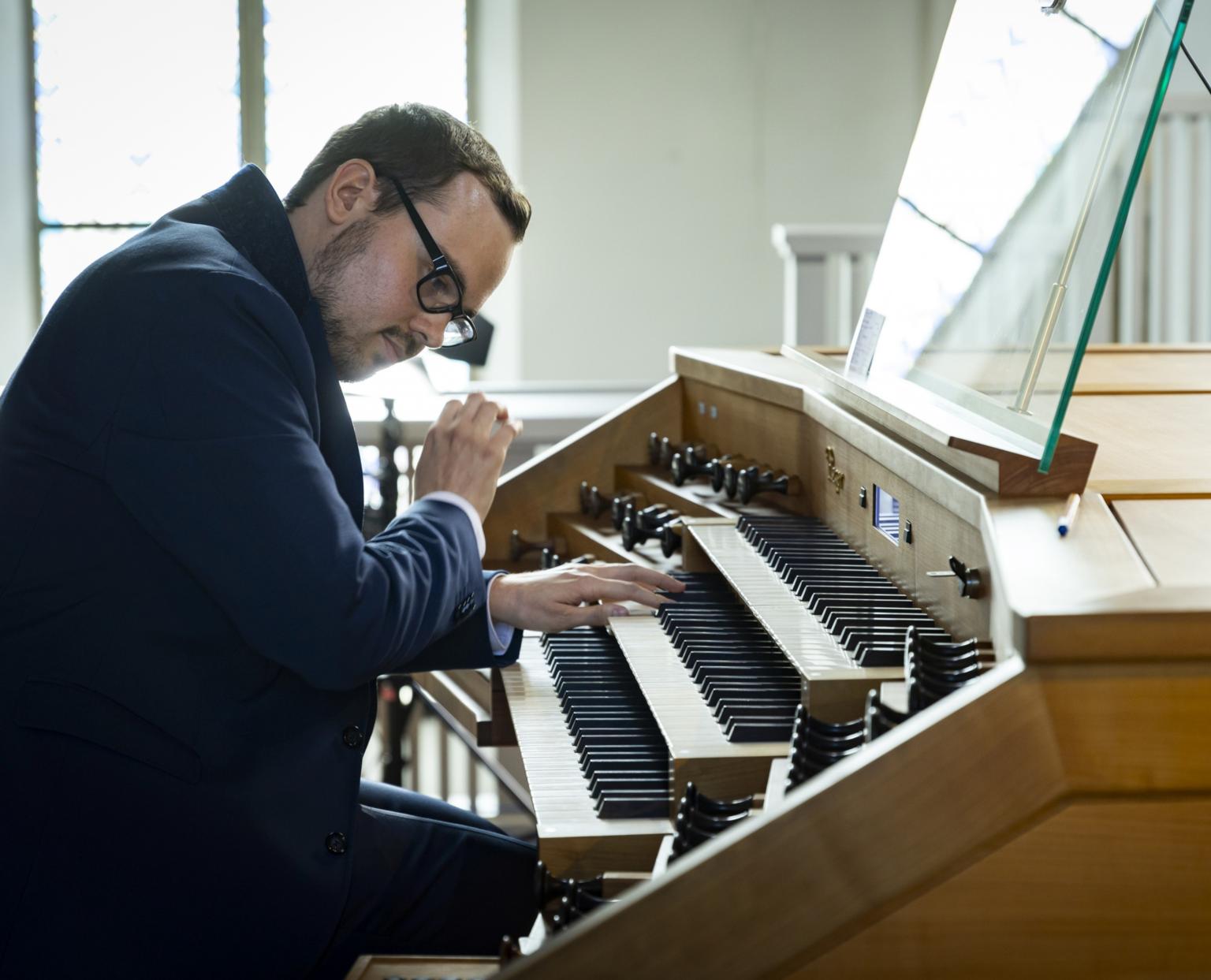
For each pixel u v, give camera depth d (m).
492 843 1.56
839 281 4.75
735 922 0.87
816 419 1.87
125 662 1.23
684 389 2.47
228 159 5.70
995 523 1.14
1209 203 3.92
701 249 5.50
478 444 1.40
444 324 1.43
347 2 5.64
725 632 1.64
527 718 1.59
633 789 1.34
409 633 1.26
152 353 1.19
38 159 5.64
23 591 1.23
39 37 5.57
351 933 1.46
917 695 1.09
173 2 5.60
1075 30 1.34
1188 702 0.89
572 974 0.87
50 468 1.22
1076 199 1.23
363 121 1.40
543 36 5.34
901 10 5.42
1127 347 2.51
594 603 1.66
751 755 1.29
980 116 1.58
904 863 0.87
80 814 1.21
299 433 1.21
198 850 1.23
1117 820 0.88
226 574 1.17
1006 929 0.88
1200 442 1.51
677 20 5.37
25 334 5.64
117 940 1.22
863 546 1.72
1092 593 0.94
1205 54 3.98
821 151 5.48
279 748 1.28
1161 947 0.88
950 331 1.49
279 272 1.35
